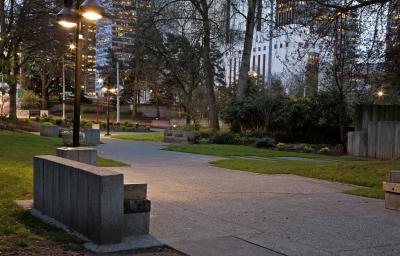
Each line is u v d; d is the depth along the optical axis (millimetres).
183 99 51281
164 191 10328
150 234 6500
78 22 9562
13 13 36062
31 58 45156
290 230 6980
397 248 6133
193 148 25547
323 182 12641
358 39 18766
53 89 89625
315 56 22031
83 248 5746
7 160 13758
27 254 5348
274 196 10133
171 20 33844
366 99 28891
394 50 16906
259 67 66375
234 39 36781
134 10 39500
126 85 74875
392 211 8633
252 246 6066
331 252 5883
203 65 37469
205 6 32969
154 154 21688
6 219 6844
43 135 31875
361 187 11758
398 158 17719
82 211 6285
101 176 5852
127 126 56281
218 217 7754
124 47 50656
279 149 27250
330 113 29141
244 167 16047
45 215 7359
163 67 45781
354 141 24719
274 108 31406
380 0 16422
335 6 17344
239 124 33312
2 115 41875
